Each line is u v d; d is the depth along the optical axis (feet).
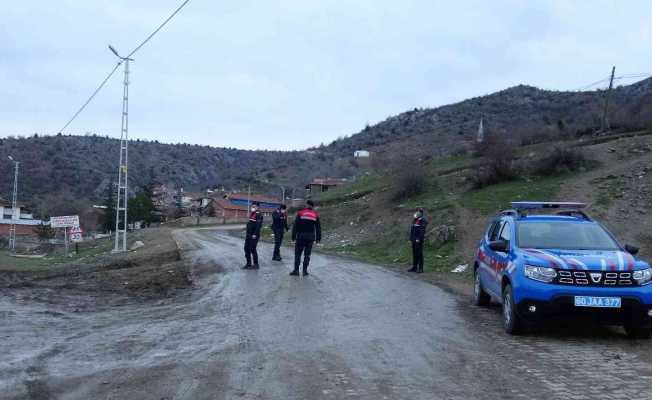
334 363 21.74
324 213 133.39
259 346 24.66
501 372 20.47
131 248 117.91
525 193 93.66
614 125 148.87
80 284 50.57
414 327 28.94
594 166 105.70
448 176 126.93
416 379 19.60
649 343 25.71
